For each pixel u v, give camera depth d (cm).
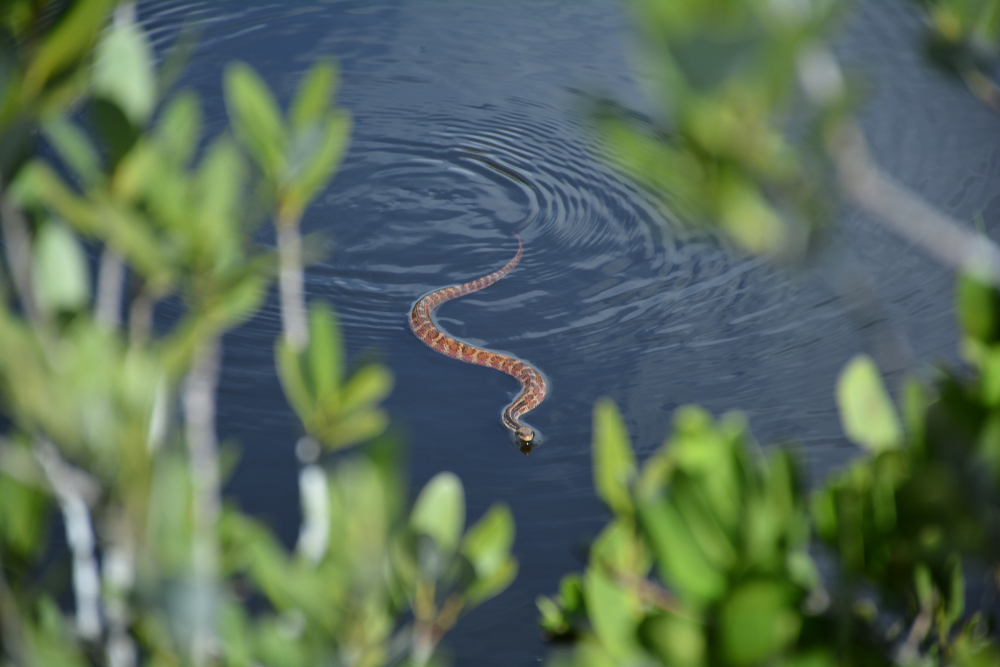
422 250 920
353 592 275
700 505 272
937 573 279
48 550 500
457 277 889
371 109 1113
